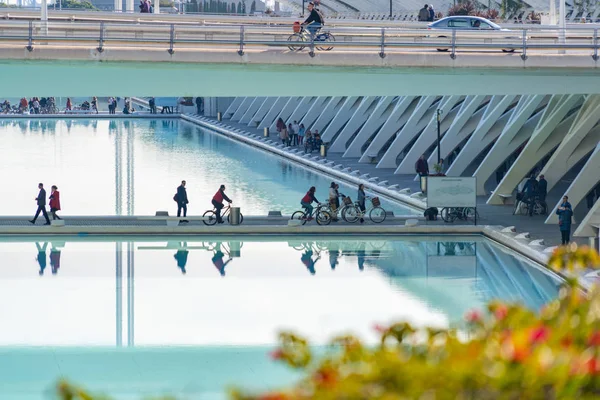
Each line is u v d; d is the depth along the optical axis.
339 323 49.97
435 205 80.44
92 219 82.06
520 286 58.59
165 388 40.28
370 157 123.38
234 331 49.09
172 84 70.88
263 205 93.62
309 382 10.70
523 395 10.33
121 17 112.19
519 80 75.62
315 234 79.00
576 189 80.19
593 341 11.27
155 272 63.97
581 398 10.38
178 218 80.69
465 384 10.27
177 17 113.62
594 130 87.94
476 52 74.75
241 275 62.81
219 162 130.75
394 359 10.62
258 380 41.28
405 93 74.44
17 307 54.16
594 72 75.38
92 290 58.44
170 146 150.50
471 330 13.03
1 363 43.81
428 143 111.75
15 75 68.62
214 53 69.94
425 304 53.88
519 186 90.94
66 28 69.12
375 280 60.88
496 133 101.25
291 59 71.25
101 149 144.25
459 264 66.38
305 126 148.50
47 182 108.81
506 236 74.38
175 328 49.72
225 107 198.25
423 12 119.19
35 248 73.19
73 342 47.44
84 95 70.12
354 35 74.06
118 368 43.16
